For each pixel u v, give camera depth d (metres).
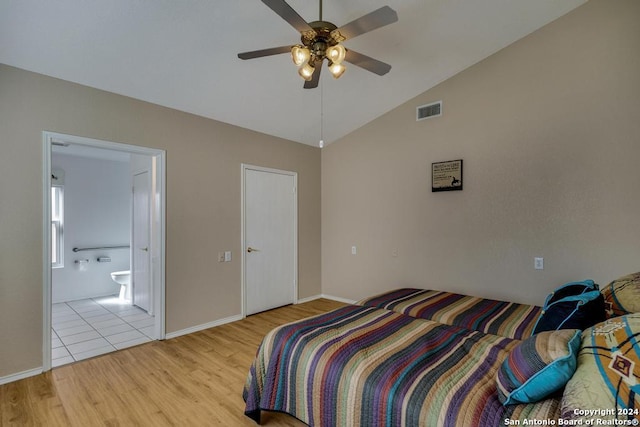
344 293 4.67
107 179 5.21
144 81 2.84
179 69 2.76
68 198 4.82
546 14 2.80
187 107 3.33
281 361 1.90
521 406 1.25
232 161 3.82
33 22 2.08
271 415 2.04
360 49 2.96
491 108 3.25
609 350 1.11
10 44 2.21
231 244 3.80
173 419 1.99
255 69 2.91
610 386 0.99
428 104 3.70
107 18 2.14
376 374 1.54
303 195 4.70
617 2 2.62
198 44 2.50
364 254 4.39
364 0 2.32
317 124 4.19
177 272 3.31
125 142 2.96
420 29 2.77
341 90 3.51
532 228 3.03
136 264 4.44
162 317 3.21
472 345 1.86
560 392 1.24
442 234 3.61
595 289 1.88
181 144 3.35
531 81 3.02
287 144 4.48
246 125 3.91
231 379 2.46
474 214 3.37
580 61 2.78
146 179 4.09
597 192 2.71
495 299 3.24
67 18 2.09
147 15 2.17
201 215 3.51
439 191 3.61
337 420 1.58
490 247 3.27
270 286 4.28
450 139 3.53
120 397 2.21
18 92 2.42
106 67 2.60
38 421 1.95
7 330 2.38
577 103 2.80
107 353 2.92
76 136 2.68
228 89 3.15
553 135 2.91
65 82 2.63
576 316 1.53
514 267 3.13
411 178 3.86
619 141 2.62
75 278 4.86
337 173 4.73
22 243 2.44
